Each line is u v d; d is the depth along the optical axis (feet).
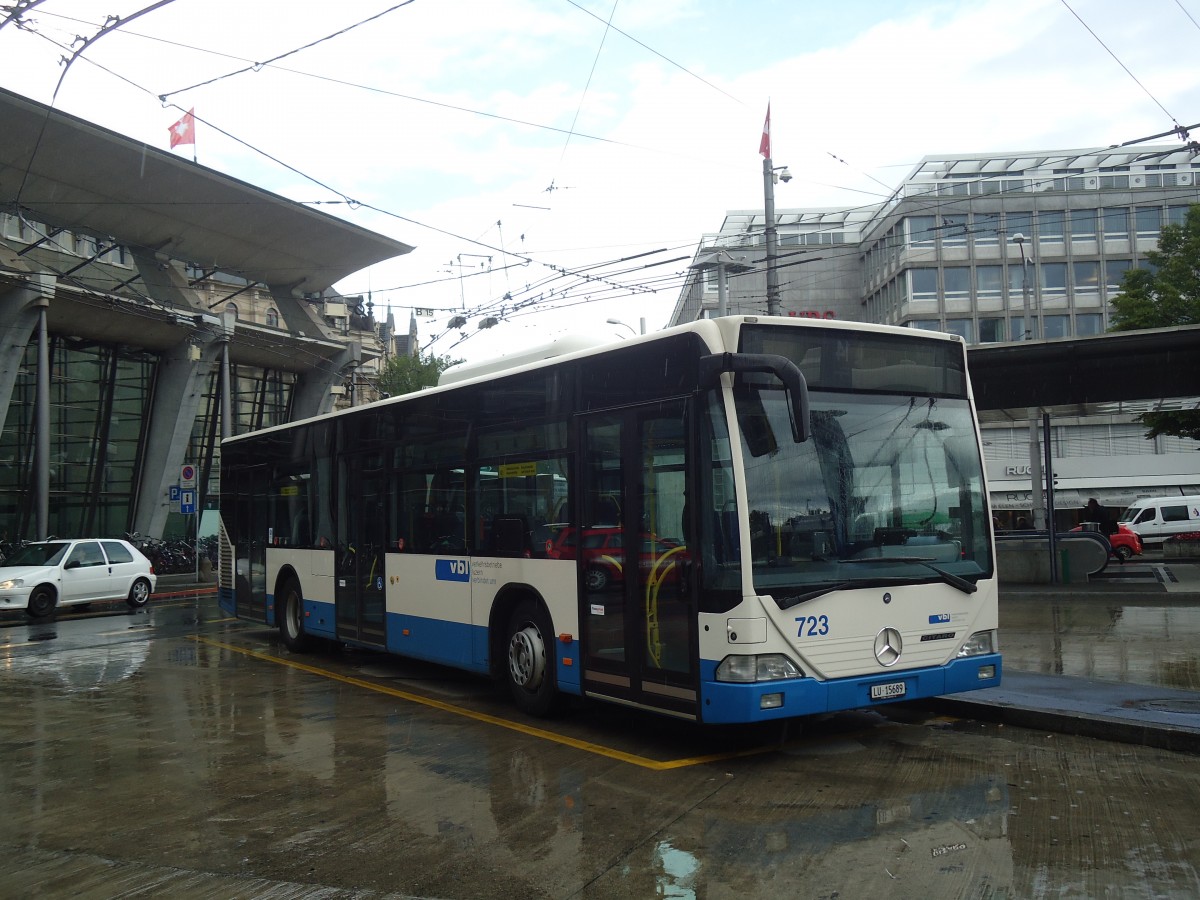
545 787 21.70
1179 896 14.60
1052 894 14.78
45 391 86.99
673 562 23.35
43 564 67.87
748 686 21.36
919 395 25.09
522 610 29.50
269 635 54.03
